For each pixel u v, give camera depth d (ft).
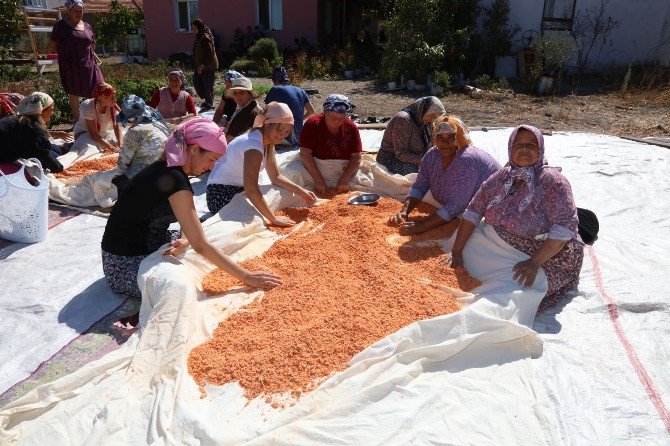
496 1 50.01
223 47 70.69
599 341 10.53
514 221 11.82
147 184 11.69
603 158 23.49
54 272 14.07
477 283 12.00
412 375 9.03
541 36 47.52
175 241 12.39
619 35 50.26
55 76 53.52
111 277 12.56
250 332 10.23
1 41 60.23
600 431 8.26
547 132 28.99
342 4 77.82
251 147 14.97
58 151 22.29
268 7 68.28
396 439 7.88
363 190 18.89
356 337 9.83
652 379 9.39
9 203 15.11
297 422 7.99
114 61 78.38
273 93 25.62
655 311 11.39
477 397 8.75
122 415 8.32
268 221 15.43
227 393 8.76
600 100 41.83
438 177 15.52
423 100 19.26
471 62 50.65
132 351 9.77
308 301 11.07
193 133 11.34
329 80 56.75
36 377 9.96
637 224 16.56
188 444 7.75
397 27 50.24
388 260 12.94
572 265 11.84
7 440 8.03
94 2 96.94
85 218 17.79
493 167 14.78
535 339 10.02
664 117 35.42
